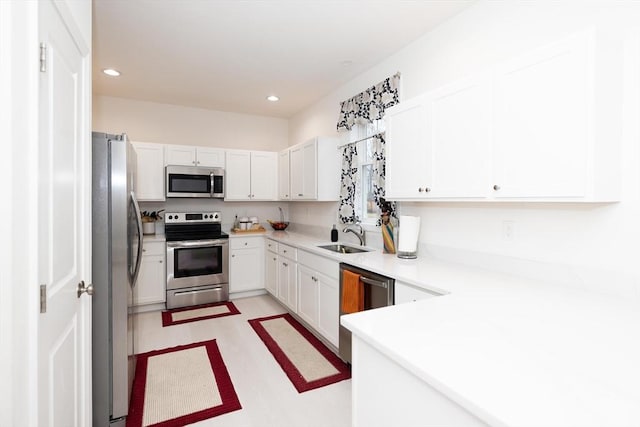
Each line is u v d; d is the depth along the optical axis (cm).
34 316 86
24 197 82
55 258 106
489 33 201
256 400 206
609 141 137
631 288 141
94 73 328
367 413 106
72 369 127
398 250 248
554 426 60
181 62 301
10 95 74
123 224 180
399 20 230
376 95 293
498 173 167
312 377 232
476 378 77
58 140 109
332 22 233
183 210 440
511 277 183
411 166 222
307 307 307
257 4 212
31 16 84
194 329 318
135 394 211
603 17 149
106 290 178
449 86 193
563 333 105
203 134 454
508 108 162
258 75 330
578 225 159
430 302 137
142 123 418
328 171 353
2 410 74
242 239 420
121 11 219
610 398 69
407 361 86
